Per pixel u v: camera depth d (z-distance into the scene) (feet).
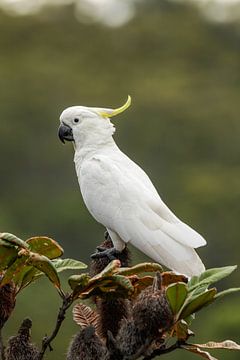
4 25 163.43
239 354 69.05
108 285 20.24
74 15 171.12
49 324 69.46
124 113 124.67
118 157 31.50
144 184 30.89
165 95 129.49
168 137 122.42
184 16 171.32
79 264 20.77
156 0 178.19
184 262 29.09
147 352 20.57
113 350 20.16
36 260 20.06
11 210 107.14
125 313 22.59
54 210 104.99
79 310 22.77
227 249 99.14
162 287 20.47
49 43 162.50
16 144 117.08
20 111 124.98
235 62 159.33
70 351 20.49
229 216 103.40
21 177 115.55
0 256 20.31
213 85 147.02
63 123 32.22
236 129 127.44
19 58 148.56
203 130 124.26
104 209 30.53
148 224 29.84
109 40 163.12
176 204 107.55
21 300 69.82
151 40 162.40
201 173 114.32
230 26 169.68
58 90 131.85
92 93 132.98
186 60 157.58
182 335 20.40
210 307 83.76
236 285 87.40
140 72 153.07
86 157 31.71
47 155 116.98
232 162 124.06
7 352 20.40
